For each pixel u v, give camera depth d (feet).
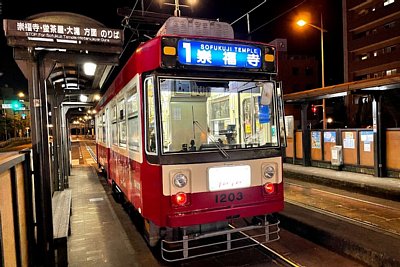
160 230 16.69
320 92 39.68
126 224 24.21
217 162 15.26
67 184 38.73
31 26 15.02
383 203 27.45
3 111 163.73
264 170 16.39
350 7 122.62
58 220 18.39
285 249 18.29
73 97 43.98
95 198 33.68
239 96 16.42
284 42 43.29
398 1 103.04
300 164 49.70
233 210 15.42
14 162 12.58
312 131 47.24
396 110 71.46
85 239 20.83
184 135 15.20
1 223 10.45
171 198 14.40
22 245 14.29
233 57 15.88
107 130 33.47
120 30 16.63
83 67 25.67
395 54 108.06
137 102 16.66
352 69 124.67
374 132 36.50
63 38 15.57
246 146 16.35
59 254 15.78
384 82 30.99
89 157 91.15
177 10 25.30
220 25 17.51
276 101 17.12
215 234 15.69
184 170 14.65
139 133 16.35
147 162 15.33
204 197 14.97
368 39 116.37
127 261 17.20
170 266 16.37
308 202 28.22
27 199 15.52
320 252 17.79
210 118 15.75
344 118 124.16
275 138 16.98
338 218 21.36
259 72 16.48
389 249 15.60
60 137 34.12
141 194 16.26
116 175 27.22
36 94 15.75
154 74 14.69
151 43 15.14
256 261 16.48
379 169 36.04
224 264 16.25
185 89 15.26
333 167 43.42
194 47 15.08
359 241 16.78
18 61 16.19
